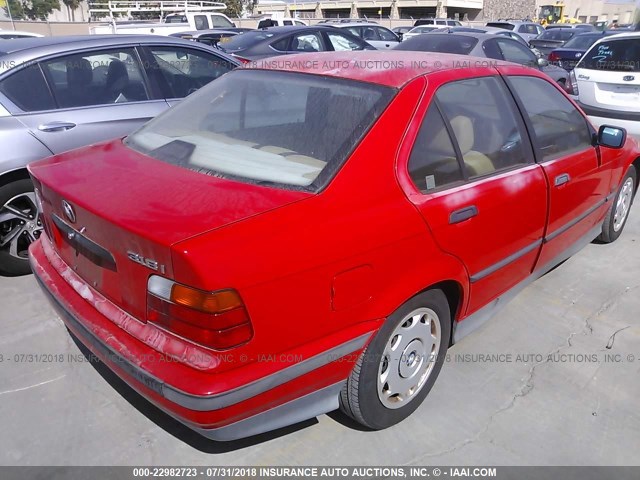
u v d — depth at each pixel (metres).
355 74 2.72
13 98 3.89
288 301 2.01
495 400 2.84
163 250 1.89
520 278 3.27
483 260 2.78
